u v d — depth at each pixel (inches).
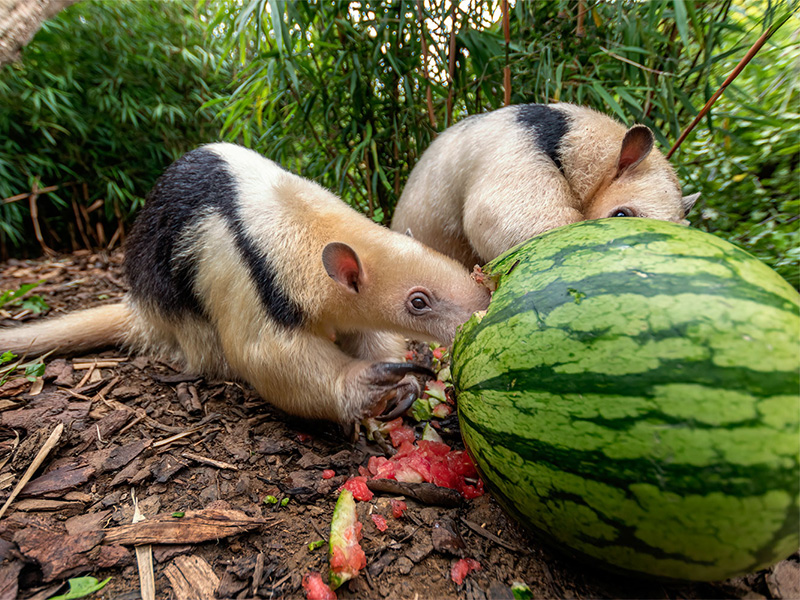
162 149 42.5
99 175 40.6
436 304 15.8
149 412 16.6
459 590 11.0
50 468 14.0
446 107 25.0
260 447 15.1
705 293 8.9
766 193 22.9
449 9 22.1
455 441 15.5
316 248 16.0
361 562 11.3
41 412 15.8
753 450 8.0
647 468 8.4
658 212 18.0
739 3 23.4
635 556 9.2
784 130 22.2
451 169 21.7
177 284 18.1
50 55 37.1
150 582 11.2
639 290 9.2
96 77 38.9
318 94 25.2
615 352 8.9
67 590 11.0
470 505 13.0
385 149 27.1
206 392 18.0
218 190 17.2
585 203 19.5
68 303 27.8
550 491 9.5
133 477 13.8
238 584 11.2
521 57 22.3
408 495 13.1
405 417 16.7
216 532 12.1
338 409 15.5
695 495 8.2
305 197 17.0
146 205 19.7
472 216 19.9
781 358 8.3
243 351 15.9
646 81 21.4
